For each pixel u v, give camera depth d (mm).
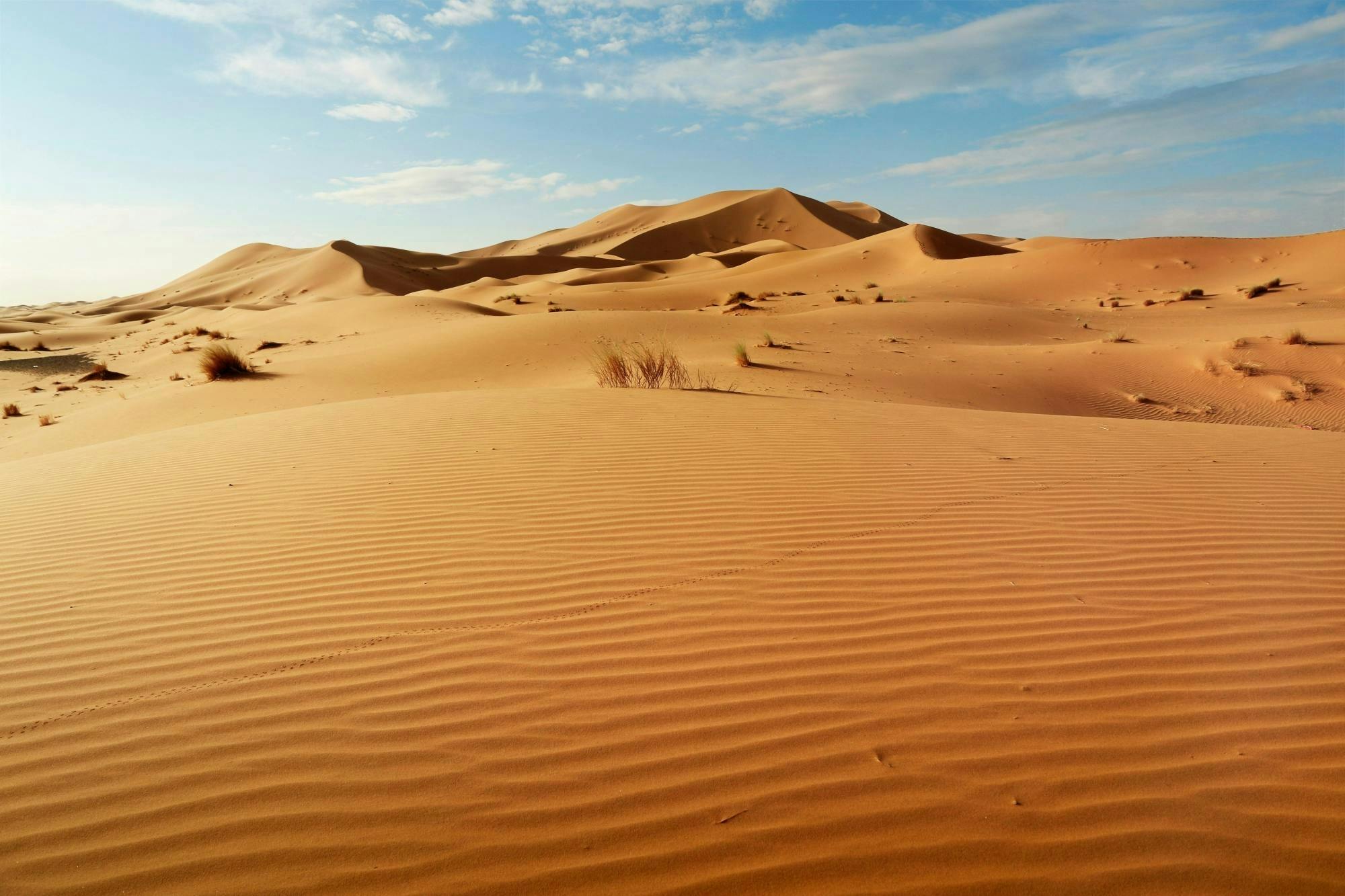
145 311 93750
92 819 2621
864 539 4980
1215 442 7996
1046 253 60000
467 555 4867
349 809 2629
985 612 3953
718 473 6562
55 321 89062
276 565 4840
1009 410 16500
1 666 3725
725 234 143875
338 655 3666
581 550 4902
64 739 3088
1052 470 6684
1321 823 2490
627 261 123188
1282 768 2740
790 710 3131
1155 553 4730
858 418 8812
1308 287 44344
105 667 3658
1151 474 6566
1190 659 3479
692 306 53250
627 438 7758
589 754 2896
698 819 2555
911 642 3668
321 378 20266
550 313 28094
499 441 7730
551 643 3730
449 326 27328
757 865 2359
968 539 4969
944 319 31734
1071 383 19484
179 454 7980
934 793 2645
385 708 3221
